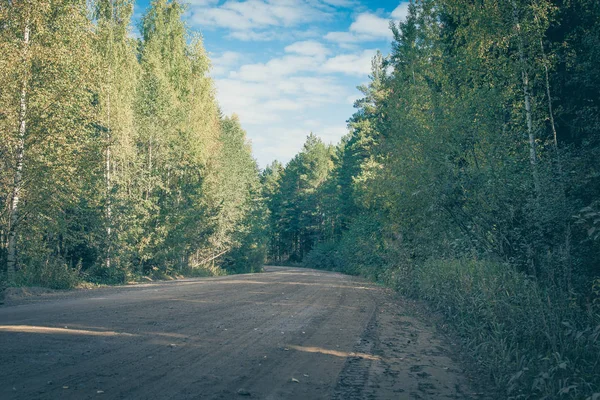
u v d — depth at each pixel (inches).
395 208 708.0
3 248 807.1
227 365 230.5
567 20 512.7
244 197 1968.5
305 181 3698.3
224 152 1808.6
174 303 490.3
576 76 463.2
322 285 869.8
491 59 502.9
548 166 383.6
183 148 1301.7
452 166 452.4
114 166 1058.1
